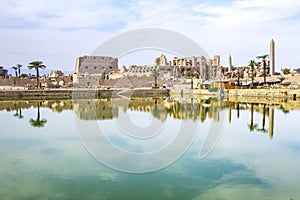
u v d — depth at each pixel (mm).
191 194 12070
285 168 15266
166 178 13906
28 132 25922
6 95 73250
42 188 12922
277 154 17875
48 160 17109
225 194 12164
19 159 17406
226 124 28797
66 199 11812
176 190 12609
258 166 15539
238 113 37406
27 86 91250
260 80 96812
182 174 14344
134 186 12922
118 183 13398
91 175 14461
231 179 13805
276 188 12711
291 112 38250
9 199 11852
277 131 25266
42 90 76812
